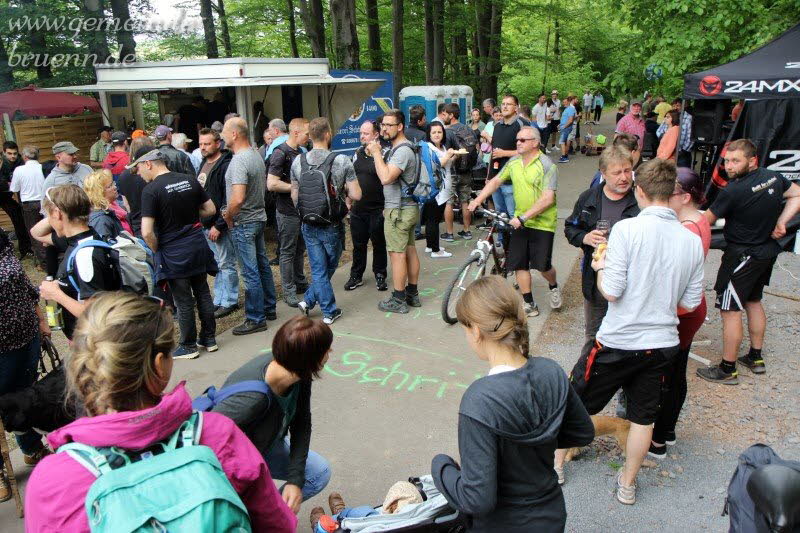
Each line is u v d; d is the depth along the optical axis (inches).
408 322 228.5
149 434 52.8
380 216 255.1
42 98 444.8
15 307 125.6
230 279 240.8
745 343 205.9
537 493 76.5
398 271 233.3
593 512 127.0
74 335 55.9
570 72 1139.3
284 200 235.6
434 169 248.8
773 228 166.6
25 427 124.0
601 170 155.3
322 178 210.5
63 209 134.5
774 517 61.7
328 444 152.1
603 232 148.3
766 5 394.9
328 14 751.1
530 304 231.1
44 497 50.1
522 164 217.8
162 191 183.2
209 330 205.2
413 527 91.4
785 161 266.7
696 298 118.6
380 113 478.3
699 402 169.0
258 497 62.7
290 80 363.9
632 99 685.9
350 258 316.5
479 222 382.9
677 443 150.9
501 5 733.3
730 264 171.0
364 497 132.3
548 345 207.5
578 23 1019.9
